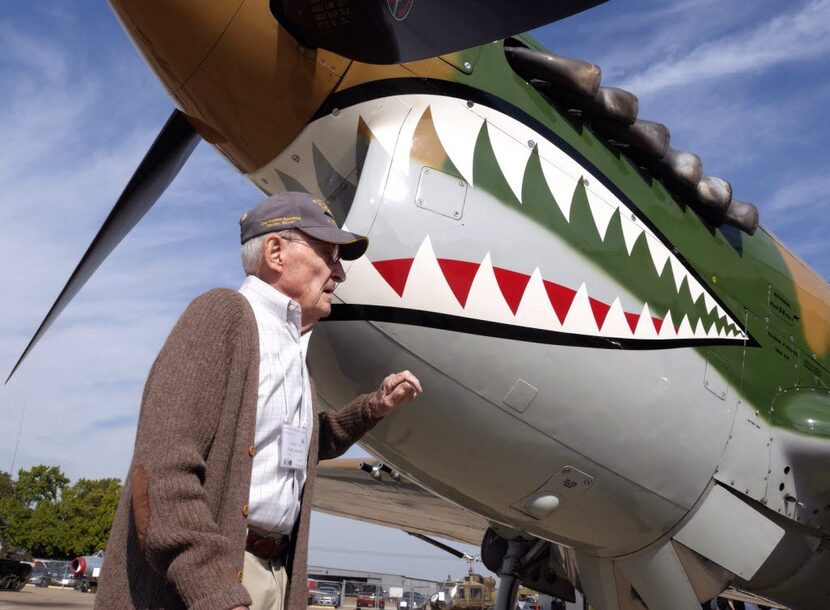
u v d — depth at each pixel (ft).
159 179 12.17
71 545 178.60
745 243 14.10
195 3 9.18
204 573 4.29
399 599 112.78
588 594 13.47
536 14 8.87
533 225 10.52
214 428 4.84
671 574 12.44
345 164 10.29
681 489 12.03
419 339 9.84
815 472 13.39
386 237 9.75
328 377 10.29
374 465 20.58
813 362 14.67
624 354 11.07
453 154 10.16
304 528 5.60
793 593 14.05
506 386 10.27
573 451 10.94
